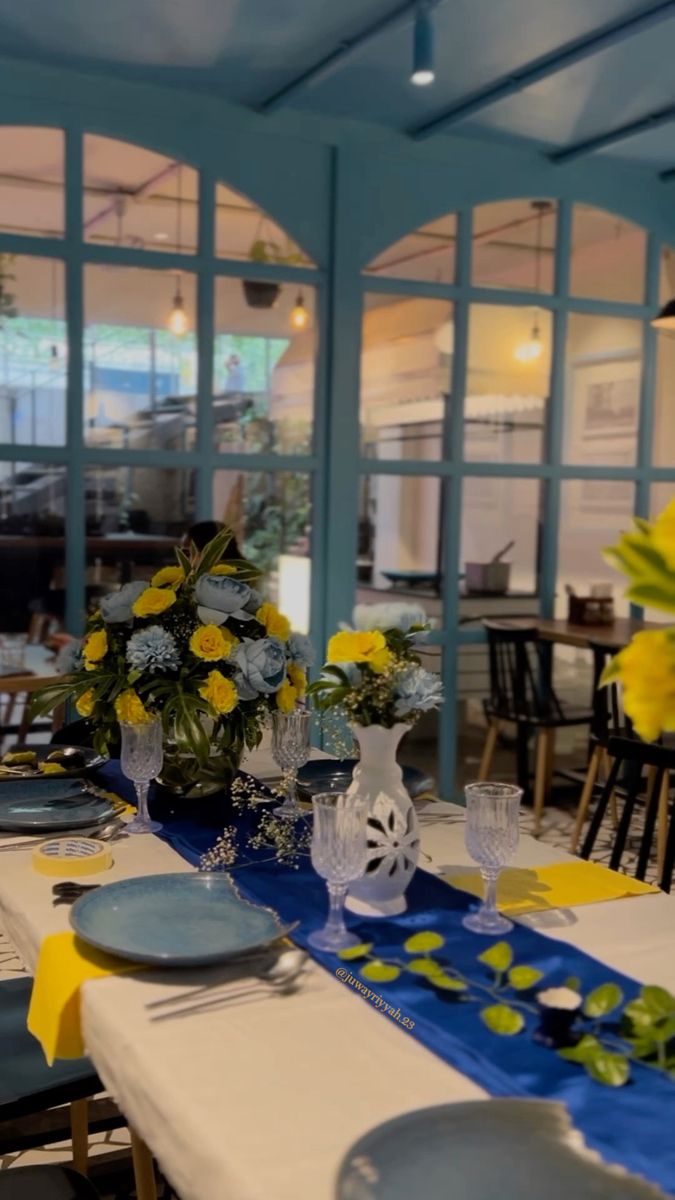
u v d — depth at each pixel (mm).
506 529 4727
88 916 1439
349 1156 922
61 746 2523
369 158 4238
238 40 3404
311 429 4297
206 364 4051
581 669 4965
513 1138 981
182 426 4047
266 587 4238
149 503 4020
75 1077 1642
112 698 1926
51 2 3156
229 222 4062
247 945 1337
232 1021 1212
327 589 4332
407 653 1605
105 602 1989
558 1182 929
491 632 4473
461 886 1659
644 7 3090
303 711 2031
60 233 3787
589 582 4934
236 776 2219
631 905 1598
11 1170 1539
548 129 4246
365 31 3279
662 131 4238
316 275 4223
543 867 1767
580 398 4793
